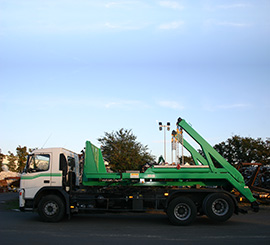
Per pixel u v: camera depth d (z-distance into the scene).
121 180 11.74
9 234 8.94
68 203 11.41
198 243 7.89
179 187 12.01
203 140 12.02
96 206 11.77
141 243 7.88
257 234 9.16
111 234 9.09
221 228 10.27
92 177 11.65
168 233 9.30
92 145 12.05
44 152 11.84
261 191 13.62
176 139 14.64
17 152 54.19
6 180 41.59
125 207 11.73
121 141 24.44
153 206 11.48
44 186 11.56
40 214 11.30
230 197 11.10
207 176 11.58
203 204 11.11
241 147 25.89
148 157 24.88
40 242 7.90
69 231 9.52
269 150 24.86
